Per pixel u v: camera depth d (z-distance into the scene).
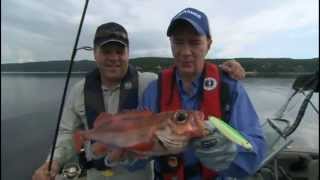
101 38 0.94
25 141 3.12
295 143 1.24
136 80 0.97
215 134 0.60
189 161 0.73
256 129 0.69
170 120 0.60
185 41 0.71
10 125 3.68
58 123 0.94
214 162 0.62
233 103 0.71
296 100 1.27
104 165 0.93
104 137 0.67
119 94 0.96
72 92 1.03
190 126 0.59
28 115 4.19
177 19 0.70
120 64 0.95
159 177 0.77
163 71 0.80
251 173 0.65
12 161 2.65
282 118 1.21
